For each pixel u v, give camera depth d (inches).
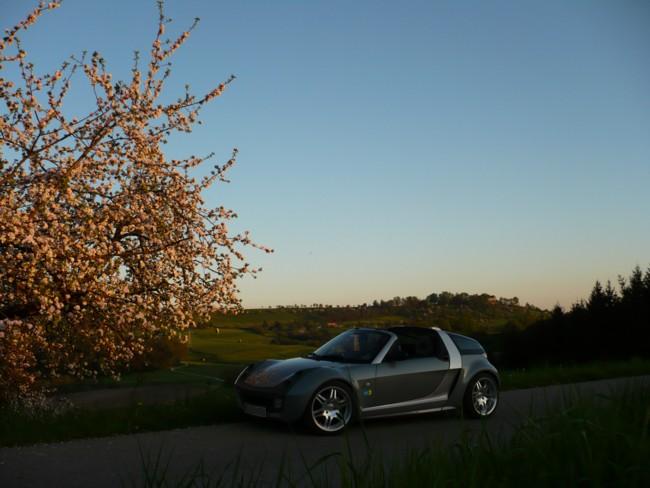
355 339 363.9
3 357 429.4
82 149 423.2
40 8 394.0
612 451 149.1
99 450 266.5
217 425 336.8
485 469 147.3
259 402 323.6
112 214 402.3
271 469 235.8
